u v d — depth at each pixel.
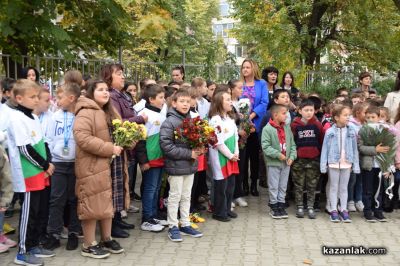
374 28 16.09
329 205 6.72
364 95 8.78
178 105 5.78
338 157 6.57
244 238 5.80
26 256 4.85
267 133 6.68
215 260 5.04
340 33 16.38
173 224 5.72
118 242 5.56
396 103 8.02
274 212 6.72
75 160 5.03
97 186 4.93
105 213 4.95
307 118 6.86
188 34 25.11
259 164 8.35
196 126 5.57
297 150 6.81
